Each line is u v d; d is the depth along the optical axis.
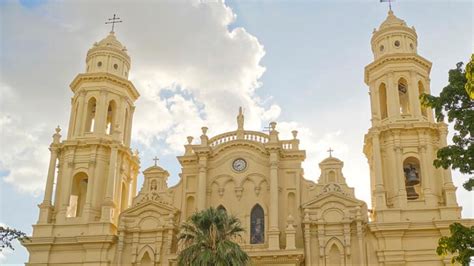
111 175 44.97
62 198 44.88
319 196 41.78
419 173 42.97
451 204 39.84
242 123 46.28
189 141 46.88
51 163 46.50
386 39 47.47
